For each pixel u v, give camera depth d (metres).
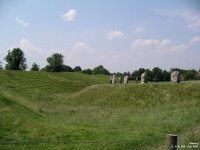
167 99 37.25
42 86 66.81
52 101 47.62
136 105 38.81
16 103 31.44
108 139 20.12
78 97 49.66
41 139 19.89
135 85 44.59
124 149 18.20
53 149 18.16
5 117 24.70
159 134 20.94
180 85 39.38
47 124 24.45
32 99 43.78
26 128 22.39
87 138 20.62
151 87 41.75
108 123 26.70
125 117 29.00
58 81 73.56
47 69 134.88
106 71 150.75
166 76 75.88
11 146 18.05
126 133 22.00
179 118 25.19
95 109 36.78
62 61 136.25
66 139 20.28
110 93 45.91
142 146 18.61
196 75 84.62
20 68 132.50
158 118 26.66
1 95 32.28
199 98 35.00
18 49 131.00
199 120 23.89
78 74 99.81
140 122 26.12
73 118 30.30
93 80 93.38
